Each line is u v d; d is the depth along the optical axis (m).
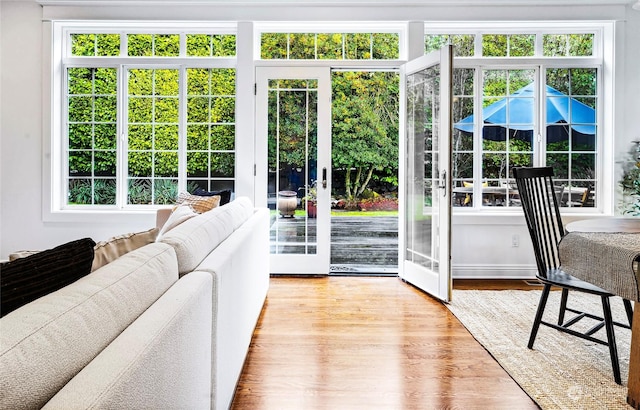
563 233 2.82
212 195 3.78
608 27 4.29
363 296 3.69
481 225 4.29
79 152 4.43
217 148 4.46
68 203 4.44
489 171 4.44
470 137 4.43
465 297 3.65
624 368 2.34
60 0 4.16
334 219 8.84
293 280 4.20
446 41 4.47
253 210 3.32
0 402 0.61
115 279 1.05
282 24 4.32
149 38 4.45
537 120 4.39
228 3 4.19
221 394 1.65
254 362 2.42
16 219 4.28
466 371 2.32
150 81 4.44
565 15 4.20
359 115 8.95
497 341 2.71
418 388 2.15
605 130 4.33
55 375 0.71
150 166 4.46
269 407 1.97
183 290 1.27
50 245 4.29
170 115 4.45
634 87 4.23
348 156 9.01
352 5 4.20
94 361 0.80
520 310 3.31
